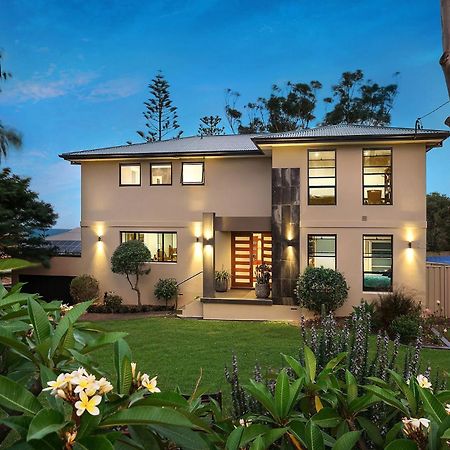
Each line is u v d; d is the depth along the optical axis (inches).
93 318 635.5
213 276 631.8
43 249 737.6
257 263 722.2
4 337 70.1
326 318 133.2
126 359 69.7
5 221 690.8
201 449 65.9
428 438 70.9
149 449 65.2
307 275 572.1
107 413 62.7
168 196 713.6
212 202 703.1
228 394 264.5
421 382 84.0
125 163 725.3
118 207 728.3
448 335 503.5
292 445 80.7
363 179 602.5
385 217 596.4
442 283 616.4
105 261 732.0
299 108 1772.9
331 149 607.5
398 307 512.1
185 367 374.3
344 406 87.1
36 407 60.7
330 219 605.6
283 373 85.8
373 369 108.7
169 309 698.8
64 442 56.3
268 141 596.1
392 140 578.9
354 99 1788.9
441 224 1354.6
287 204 614.5
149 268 713.6
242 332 518.6
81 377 59.6
